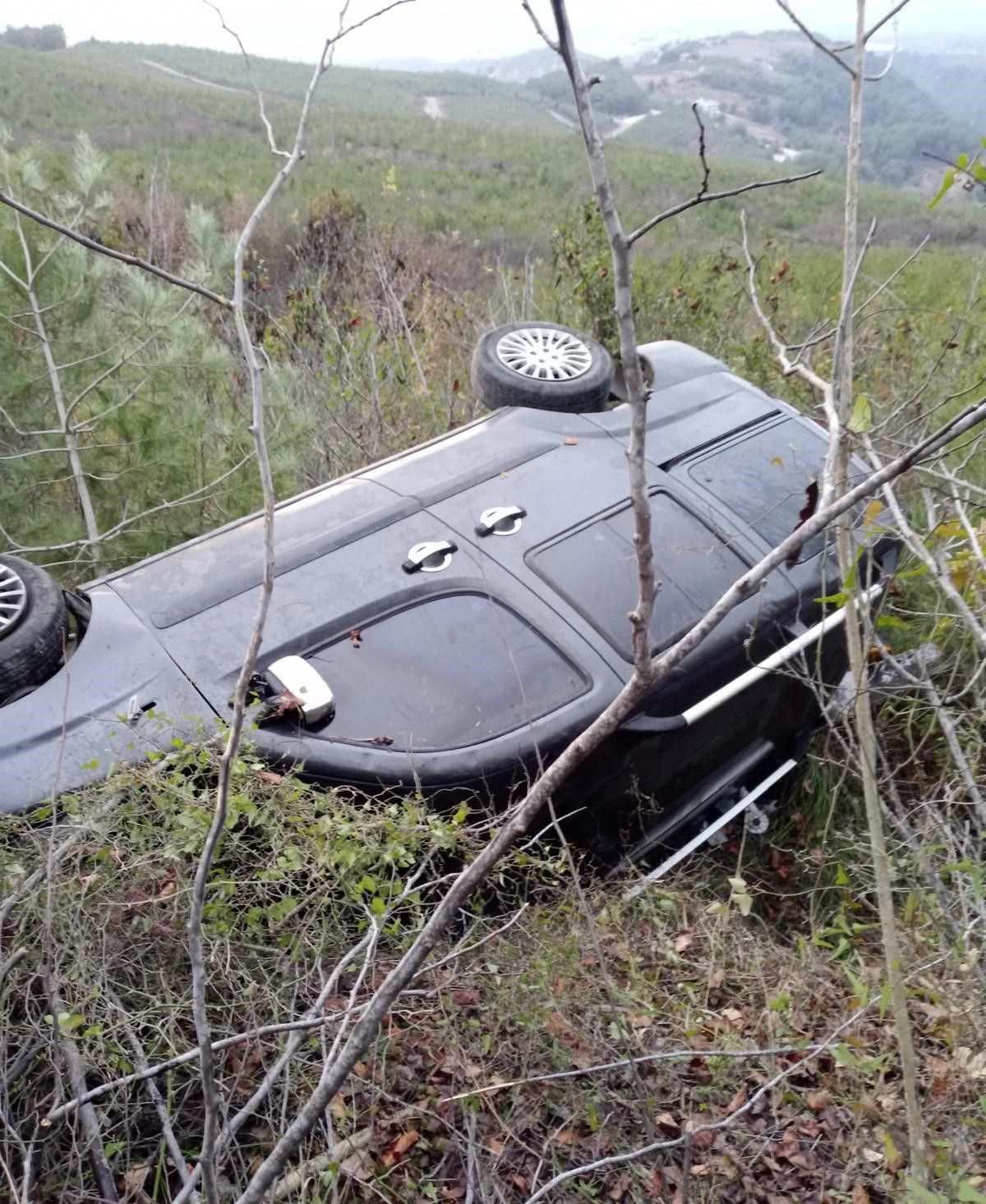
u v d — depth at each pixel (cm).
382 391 649
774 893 377
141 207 1109
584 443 393
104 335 523
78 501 539
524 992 252
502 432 400
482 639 323
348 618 321
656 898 308
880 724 405
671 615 338
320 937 251
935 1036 261
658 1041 261
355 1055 153
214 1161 165
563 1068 252
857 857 369
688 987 269
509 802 303
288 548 342
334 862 243
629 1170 234
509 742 301
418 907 261
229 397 616
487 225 1709
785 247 1080
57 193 542
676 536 363
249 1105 187
